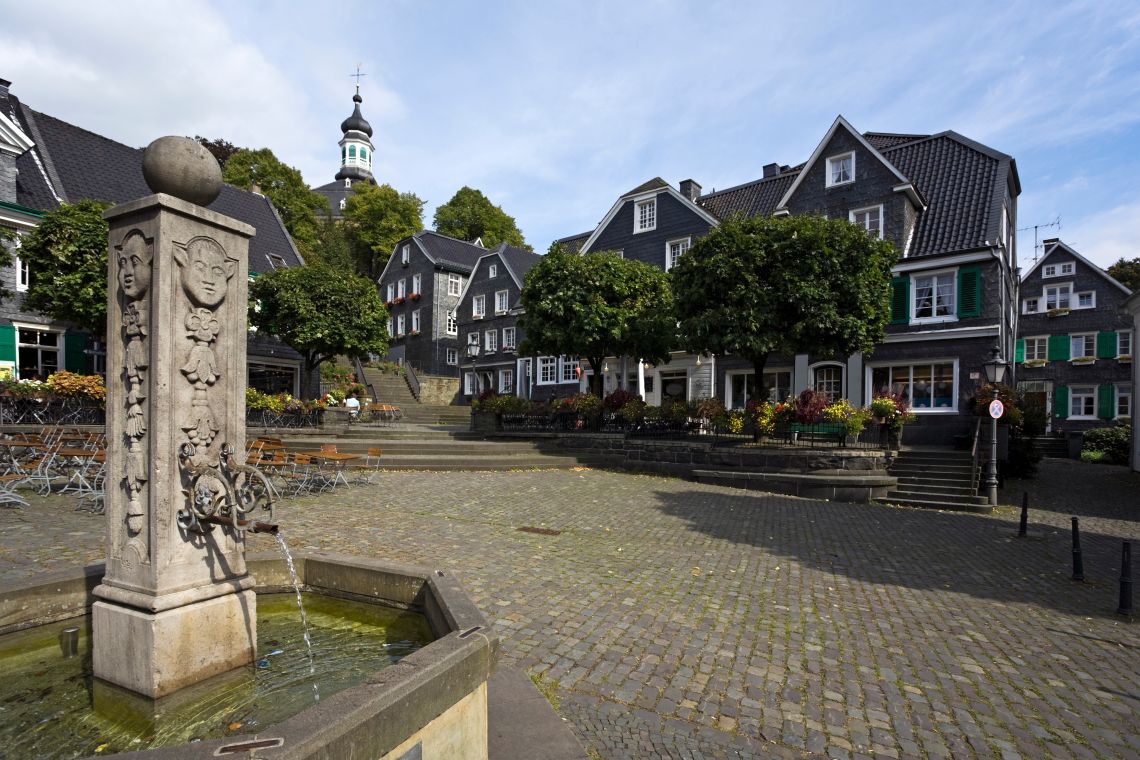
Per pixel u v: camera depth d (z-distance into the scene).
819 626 5.14
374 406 23.61
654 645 4.54
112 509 3.05
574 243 34.47
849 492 13.03
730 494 12.99
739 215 15.05
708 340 14.27
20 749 2.42
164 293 2.94
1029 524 10.76
